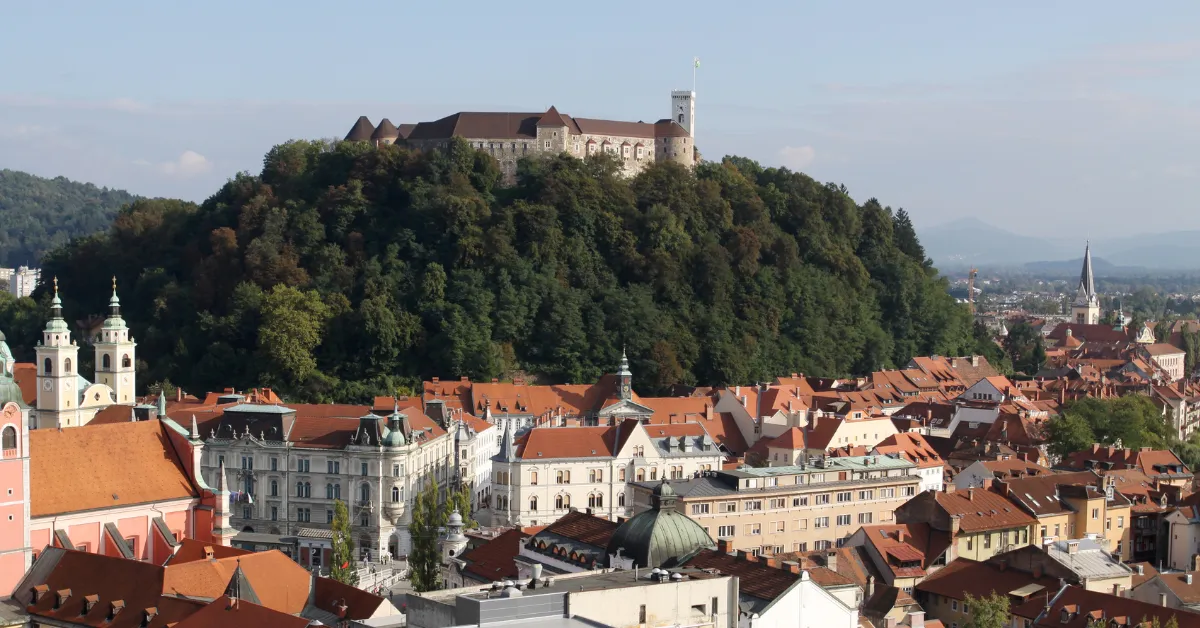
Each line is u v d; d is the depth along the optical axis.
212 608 123.06
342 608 136.38
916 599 180.88
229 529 185.75
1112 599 156.25
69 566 149.25
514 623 107.31
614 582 120.12
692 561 138.12
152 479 180.38
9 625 144.00
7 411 159.62
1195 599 170.75
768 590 127.62
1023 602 164.75
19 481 161.12
